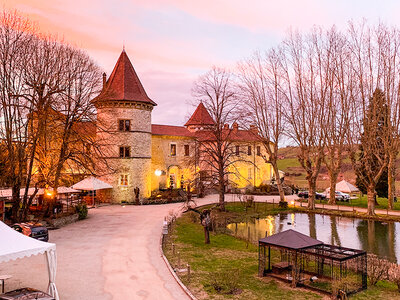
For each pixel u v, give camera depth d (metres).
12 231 10.62
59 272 14.34
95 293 11.91
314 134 38.09
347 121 35.25
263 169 63.81
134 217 30.80
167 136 50.91
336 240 24.88
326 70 36.69
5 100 24.77
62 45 29.62
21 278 13.50
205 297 11.95
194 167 53.12
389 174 37.66
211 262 16.97
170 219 28.94
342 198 47.66
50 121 26.58
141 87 44.59
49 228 24.78
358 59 34.66
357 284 13.59
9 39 25.62
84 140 31.52
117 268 15.00
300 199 47.84
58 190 30.64
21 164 25.12
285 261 16.80
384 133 34.00
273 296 12.26
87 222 28.02
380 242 24.20
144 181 43.31
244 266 16.41
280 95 40.28
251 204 42.00
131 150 42.16
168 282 13.26
